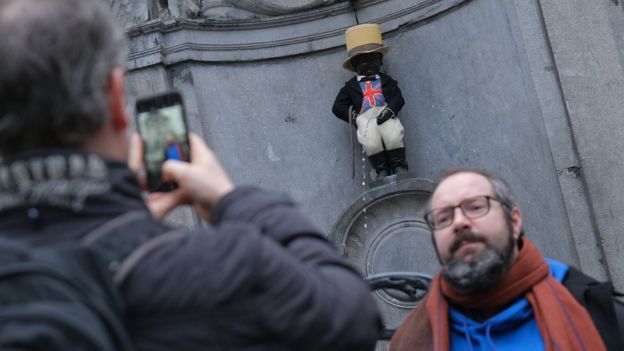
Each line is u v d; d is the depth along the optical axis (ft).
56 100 3.47
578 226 18.93
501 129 20.98
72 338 3.08
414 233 20.93
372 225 21.25
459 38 21.89
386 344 20.85
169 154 4.18
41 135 3.54
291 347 3.51
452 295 7.83
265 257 3.51
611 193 18.67
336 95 23.36
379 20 23.24
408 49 22.91
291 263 3.57
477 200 7.72
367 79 21.80
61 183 3.51
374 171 22.68
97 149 3.67
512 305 7.63
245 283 3.43
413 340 8.10
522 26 19.86
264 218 3.86
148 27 22.15
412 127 22.70
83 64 3.52
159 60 22.11
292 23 23.52
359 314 3.64
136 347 3.38
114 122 3.76
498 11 20.72
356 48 21.71
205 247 3.51
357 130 21.68
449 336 7.80
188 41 22.41
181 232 3.64
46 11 3.50
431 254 20.83
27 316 3.06
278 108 23.35
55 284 3.18
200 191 4.00
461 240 7.63
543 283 7.64
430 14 22.44
